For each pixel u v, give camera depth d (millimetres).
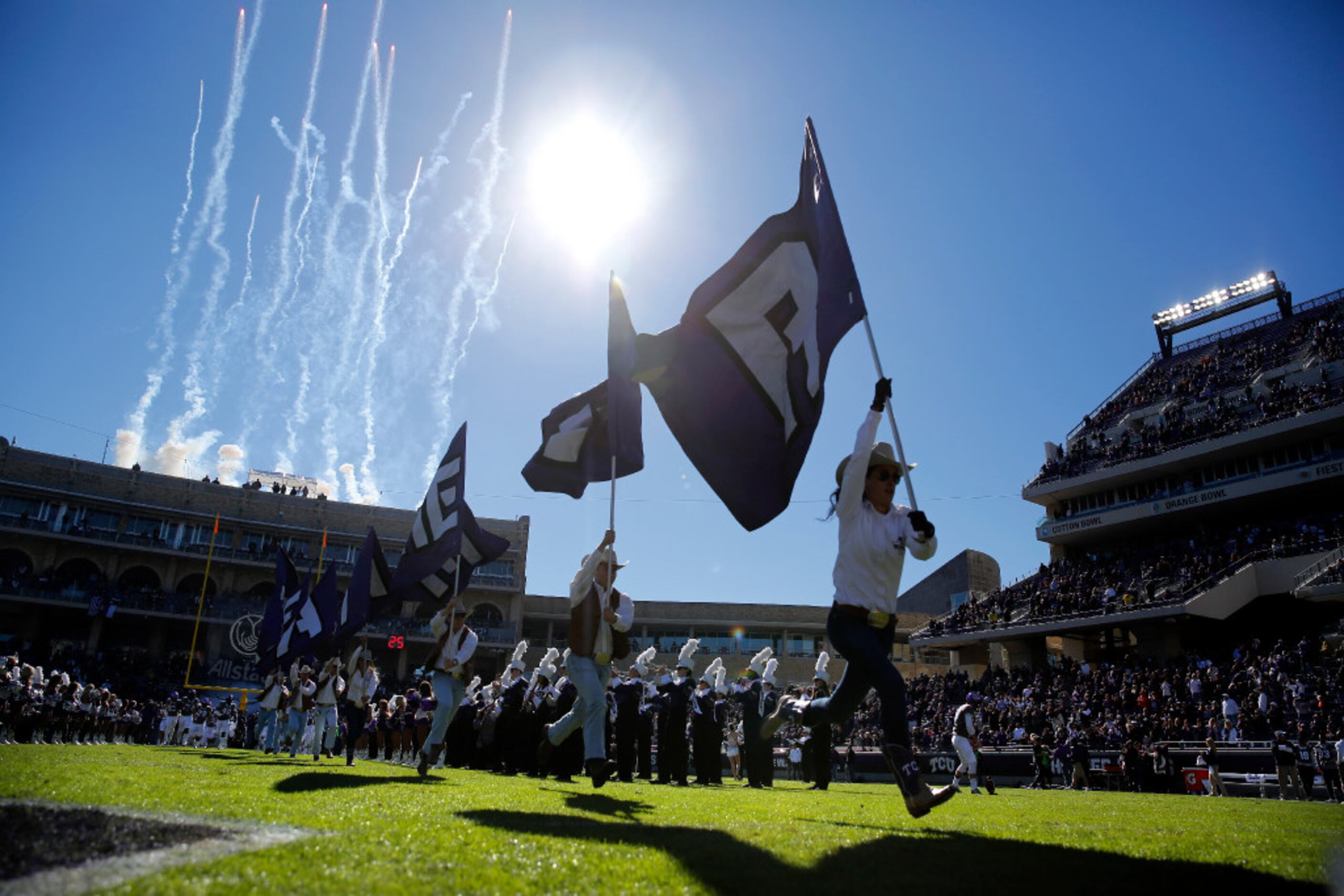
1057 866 3232
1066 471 46688
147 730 33750
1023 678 38969
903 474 5164
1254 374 43594
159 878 2367
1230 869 3252
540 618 65812
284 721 19250
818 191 6715
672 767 13547
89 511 54031
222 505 57469
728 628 66062
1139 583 40031
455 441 13328
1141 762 23844
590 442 10305
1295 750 20328
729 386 6719
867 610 4832
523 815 4500
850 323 6090
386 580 15742
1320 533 36031
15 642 50219
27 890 2164
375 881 2539
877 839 3955
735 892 2646
